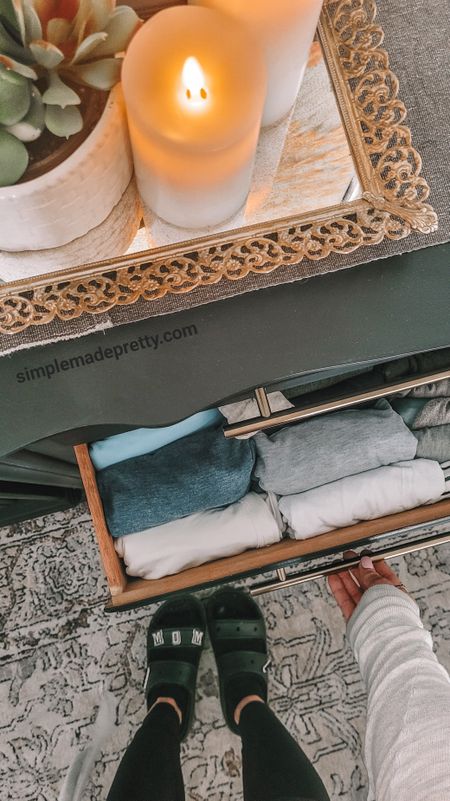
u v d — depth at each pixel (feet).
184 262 1.26
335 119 1.33
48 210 1.06
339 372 1.74
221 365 1.35
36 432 1.32
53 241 1.17
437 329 1.35
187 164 1.01
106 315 1.29
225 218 1.27
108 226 1.20
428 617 3.27
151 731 2.75
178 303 1.31
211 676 3.25
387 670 2.08
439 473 2.21
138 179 1.17
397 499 2.21
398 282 1.36
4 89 0.88
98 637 3.24
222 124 0.97
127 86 0.97
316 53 1.36
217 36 1.00
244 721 2.80
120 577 2.16
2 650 3.20
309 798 2.32
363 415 2.22
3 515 2.92
